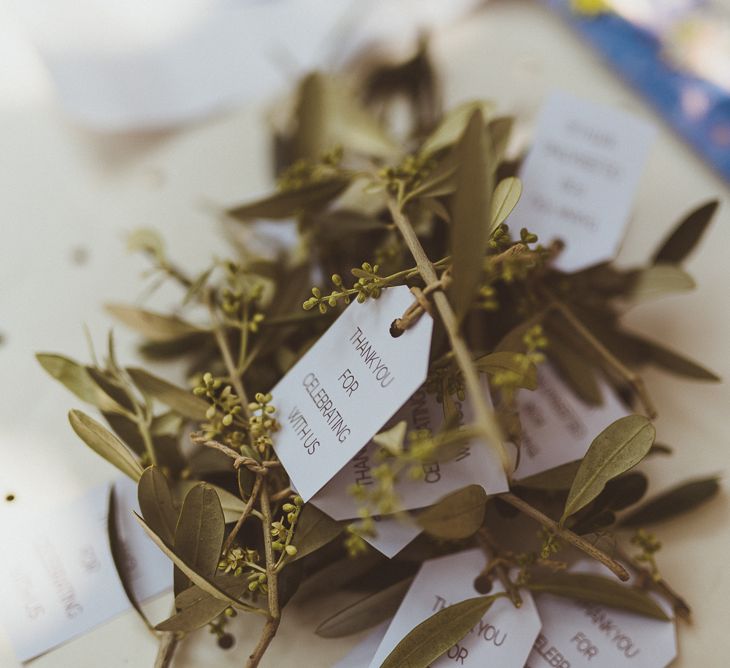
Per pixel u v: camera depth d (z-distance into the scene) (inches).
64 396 15.2
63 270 16.3
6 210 16.7
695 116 17.0
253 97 17.8
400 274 12.1
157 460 13.3
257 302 14.0
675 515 13.9
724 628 13.5
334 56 18.0
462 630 12.3
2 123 17.4
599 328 14.4
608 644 13.1
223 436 13.1
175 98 17.6
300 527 12.3
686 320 15.8
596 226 14.4
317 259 14.7
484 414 10.4
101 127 17.4
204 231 16.7
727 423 15.0
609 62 17.8
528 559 12.8
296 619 13.6
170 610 13.7
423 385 12.3
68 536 14.0
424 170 13.7
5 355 15.6
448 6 18.4
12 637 13.6
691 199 16.7
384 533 12.3
